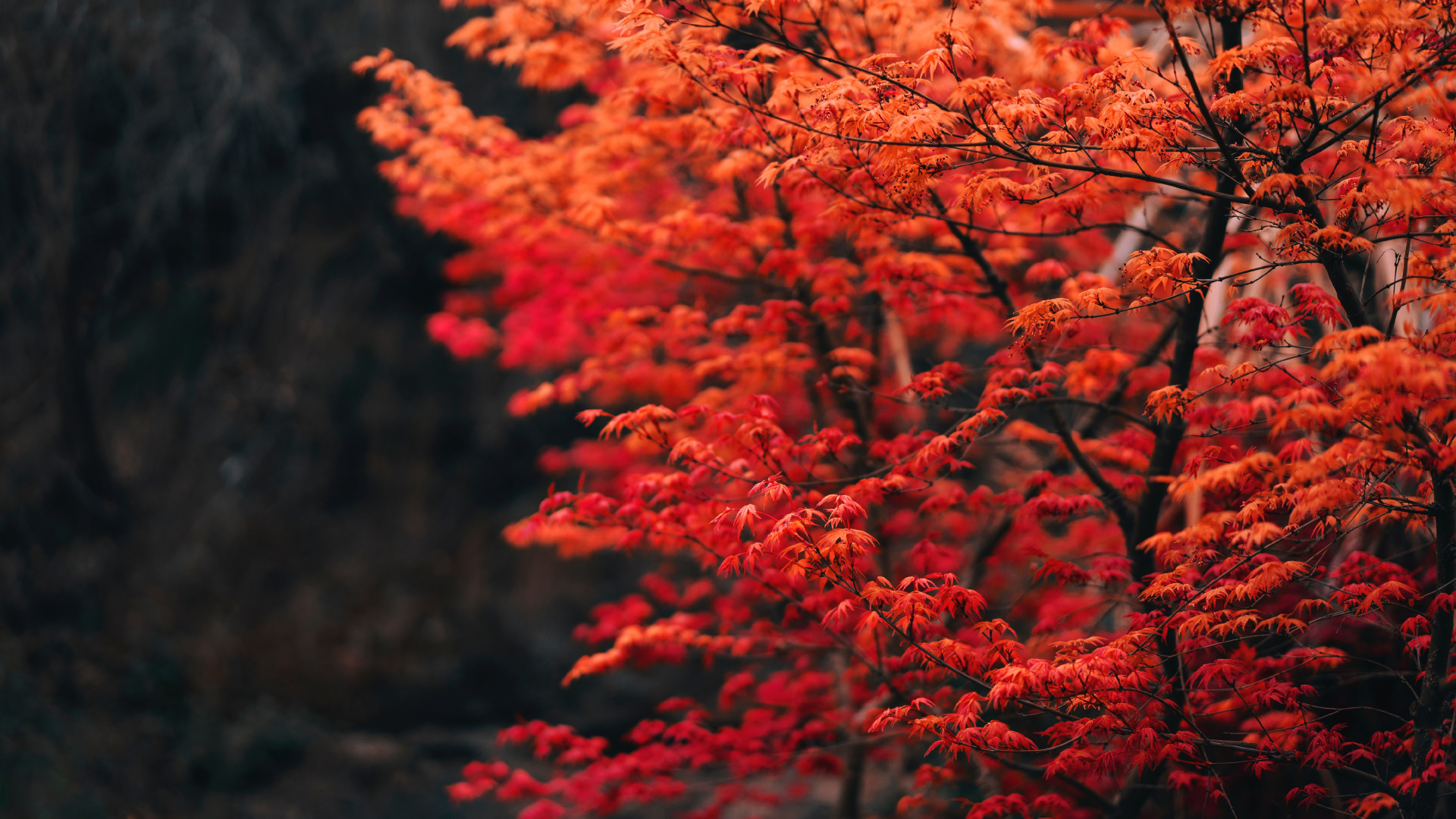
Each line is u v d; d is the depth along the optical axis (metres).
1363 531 5.03
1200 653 4.43
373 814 9.58
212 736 9.49
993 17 4.44
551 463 8.90
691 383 7.20
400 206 8.62
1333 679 5.14
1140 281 3.55
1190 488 3.62
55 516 9.66
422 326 14.08
